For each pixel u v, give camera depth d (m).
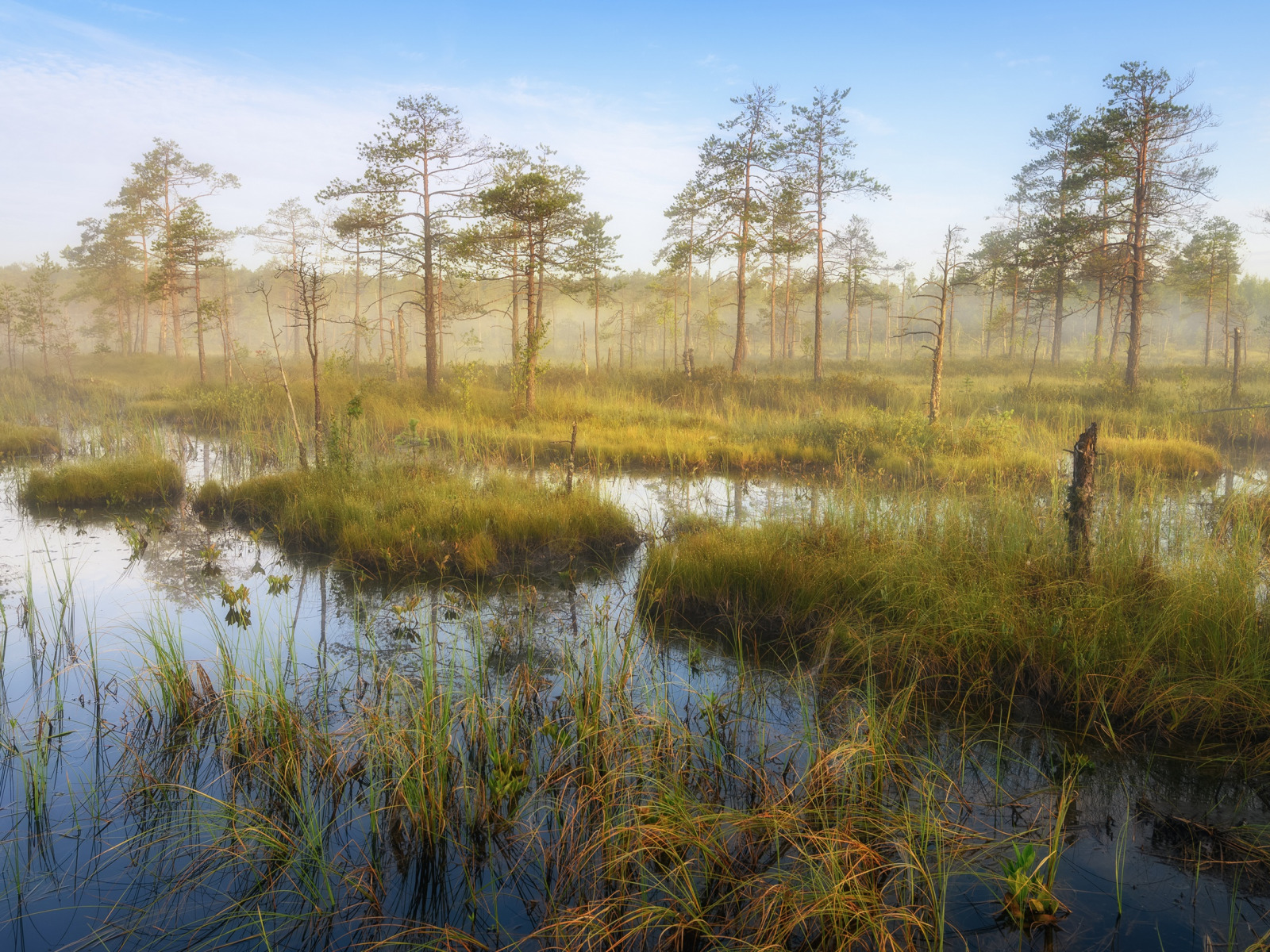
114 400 25.27
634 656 5.40
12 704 4.90
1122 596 5.52
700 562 6.92
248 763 4.13
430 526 8.70
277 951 2.89
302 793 3.81
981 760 4.20
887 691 5.02
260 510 10.41
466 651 5.74
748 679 5.30
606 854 3.26
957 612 5.51
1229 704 4.43
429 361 23.42
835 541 7.26
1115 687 4.68
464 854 3.49
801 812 3.48
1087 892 3.14
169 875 3.36
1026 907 2.98
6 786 3.99
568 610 6.81
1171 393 22.52
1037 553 6.47
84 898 3.20
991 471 12.38
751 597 6.50
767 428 17.66
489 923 3.06
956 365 39.84
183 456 14.02
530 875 3.35
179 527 9.95
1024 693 4.96
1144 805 3.75
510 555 8.36
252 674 5.10
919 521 7.76
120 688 5.15
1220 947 2.79
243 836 3.53
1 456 15.15
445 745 3.97
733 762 4.20
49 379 30.31
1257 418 17.08
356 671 5.38
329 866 3.39
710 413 20.83
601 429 18.00
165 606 6.88
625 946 2.88
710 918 3.04
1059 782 3.97
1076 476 6.21
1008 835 3.50
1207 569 5.69
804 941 2.92
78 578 7.74
